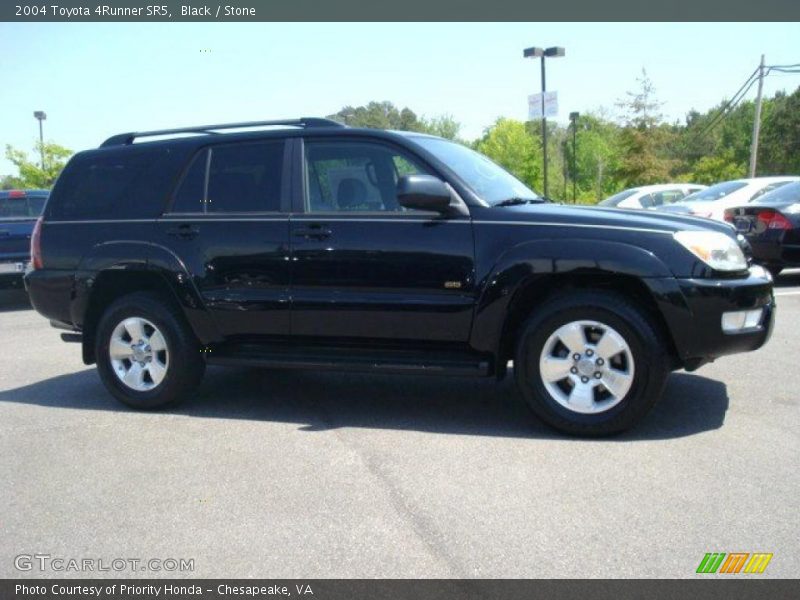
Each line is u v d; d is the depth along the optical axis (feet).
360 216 16.43
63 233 19.06
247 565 10.61
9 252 37.83
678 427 15.58
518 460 14.06
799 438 14.75
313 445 15.39
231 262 17.29
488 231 15.46
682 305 14.37
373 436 15.85
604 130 210.59
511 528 11.34
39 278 19.13
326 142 17.24
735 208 36.32
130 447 15.69
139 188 18.63
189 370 18.11
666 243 14.56
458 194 15.90
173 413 18.17
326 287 16.60
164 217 18.13
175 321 17.97
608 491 12.48
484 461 14.08
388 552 10.80
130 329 18.39
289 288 16.89
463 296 15.58
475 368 15.71
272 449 15.24
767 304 15.33
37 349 27.58
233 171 17.87
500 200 16.30
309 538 11.30
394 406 18.12
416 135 17.26
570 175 189.16
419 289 15.90
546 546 10.77
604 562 10.28
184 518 12.12
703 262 14.48
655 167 110.01
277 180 17.40
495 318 15.42
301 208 17.06
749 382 18.90
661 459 13.80
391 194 16.49
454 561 10.48
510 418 16.81
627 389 14.75
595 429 15.02
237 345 17.81
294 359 17.06
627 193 59.41
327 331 16.76
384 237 16.10
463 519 11.70
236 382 21.07
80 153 19.74
